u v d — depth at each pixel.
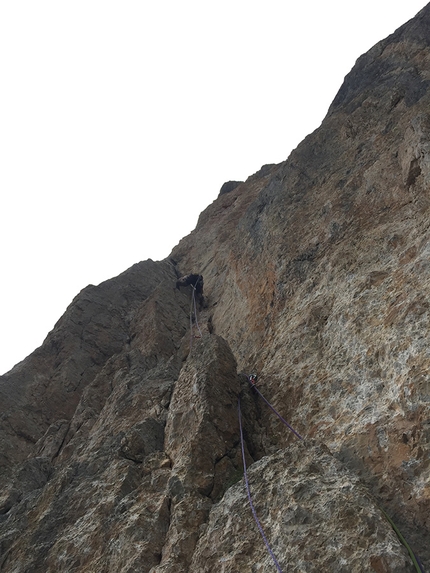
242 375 9.91
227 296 15.71
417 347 6.65
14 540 8.01
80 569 6.84
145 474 8.19
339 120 15.80
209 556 5.73
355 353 7.90
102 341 16.64
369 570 4.54
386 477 5.89
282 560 5.03
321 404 7.79
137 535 6.73
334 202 12.55
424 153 9.84
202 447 7.60
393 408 6.47
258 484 6.34
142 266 21.47
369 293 8.67
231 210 24.66
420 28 16.45
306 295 10.73
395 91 14.27
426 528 5.15
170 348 15.19
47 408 14.40
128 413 10.84
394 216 10.21
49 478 10.06
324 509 5.31
